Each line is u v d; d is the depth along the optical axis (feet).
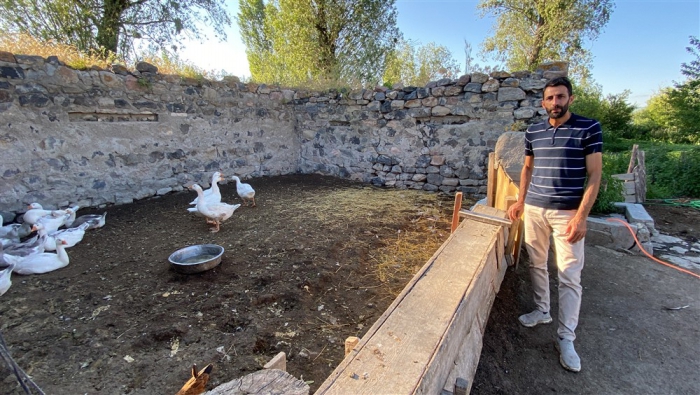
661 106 55.06
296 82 30.78
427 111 22.77
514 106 20.31
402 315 5.31
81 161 17.33
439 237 14.67
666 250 14.75
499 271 9.55
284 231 15.02
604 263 13.16
